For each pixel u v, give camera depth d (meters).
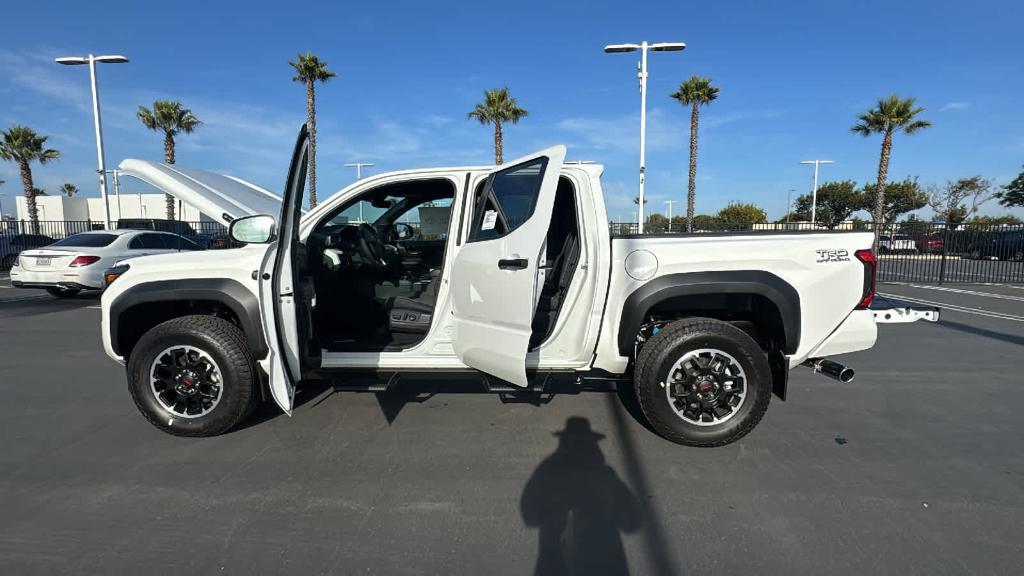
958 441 3.62
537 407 4.28
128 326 3.72
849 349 3.59
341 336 4.17
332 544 2.46
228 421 3.54
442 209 4.97
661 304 3.68
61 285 10.05
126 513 2.71
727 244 3.48
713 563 2.32
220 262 3.51
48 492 2.92
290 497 2.88
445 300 3.70
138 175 3.80
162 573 2.25
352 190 3.86
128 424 3.91
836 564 2.31
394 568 2.29
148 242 11.26
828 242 3.50
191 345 3.48
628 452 3.45
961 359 5.91
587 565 2.31
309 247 4.17
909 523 2.62
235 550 2.41
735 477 3.11
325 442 3.60
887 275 16.11
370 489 2.97
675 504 2.81
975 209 36.47
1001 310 9.51
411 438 3.68
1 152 28.61
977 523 2.62
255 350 3.48
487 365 3.40
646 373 3.44
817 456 3.39
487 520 2.66
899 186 39.94
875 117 24.73
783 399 3.51
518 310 3.13
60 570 2.26
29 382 4.98
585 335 3.55
